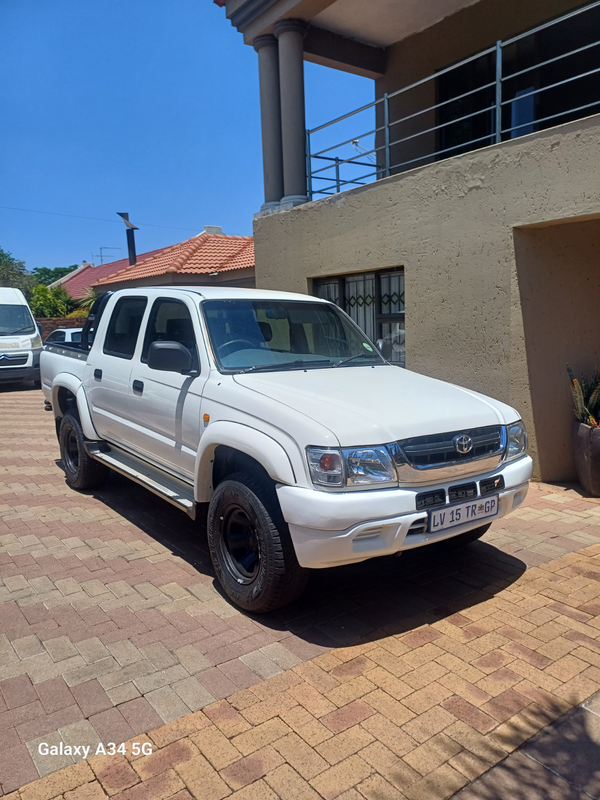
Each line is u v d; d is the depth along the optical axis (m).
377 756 2.53
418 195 6.93
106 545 4.83
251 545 3.69
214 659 3.23
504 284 6.16
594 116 5.23
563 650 3.31
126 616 3.68
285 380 4.04
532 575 4.26
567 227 6.29
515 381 6.21
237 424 3.69
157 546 4.81
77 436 6.00
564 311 6.38
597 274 6.53
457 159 6.46
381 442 3.30
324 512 3.14
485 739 2.63
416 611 3.76
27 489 6.47
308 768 2.47
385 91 10.50
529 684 3.01
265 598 3.51
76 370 6.14
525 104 8.56
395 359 7.84
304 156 9.16
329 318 5.14
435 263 6.83
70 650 3.31
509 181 5.98
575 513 5.53
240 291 4.96
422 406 3.73
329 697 2.91
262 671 3.12
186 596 3.95
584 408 6.14
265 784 2.39
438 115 9.73
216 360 4.20
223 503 3.76
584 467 6.01
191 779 2.41
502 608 3.79
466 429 3.65
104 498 6.09
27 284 33.12
